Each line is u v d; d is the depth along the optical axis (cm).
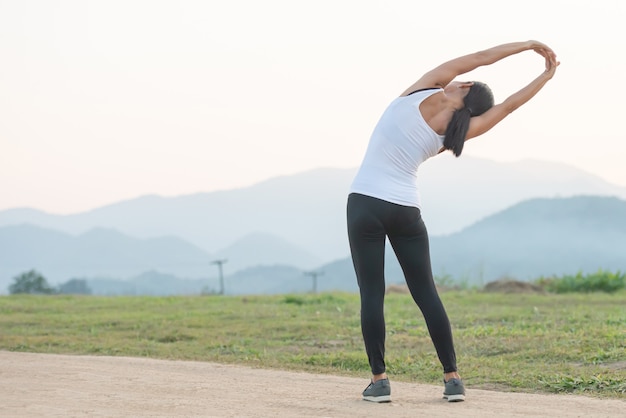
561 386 772
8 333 1311
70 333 1310
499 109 682
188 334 1252
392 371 909
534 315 1395
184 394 704
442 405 658
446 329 675
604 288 2322
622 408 658
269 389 735
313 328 1281
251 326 1327
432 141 666
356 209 666
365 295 669
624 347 968
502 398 696
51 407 643
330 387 752
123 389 725
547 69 696
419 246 676
